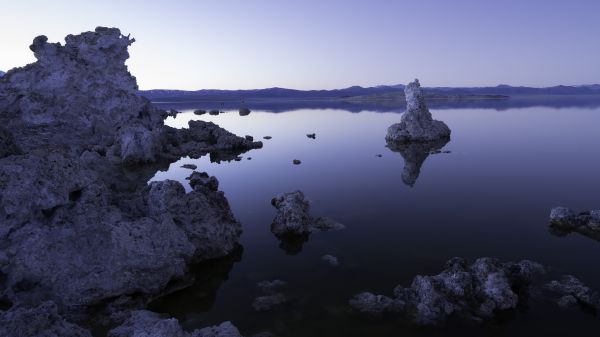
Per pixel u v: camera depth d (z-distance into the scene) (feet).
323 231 92.07
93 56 200.34
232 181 143.74
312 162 179.52
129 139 177.47
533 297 60.75
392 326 54.49
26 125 181.98
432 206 108.99
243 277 71.10
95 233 61.98
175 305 62.49
